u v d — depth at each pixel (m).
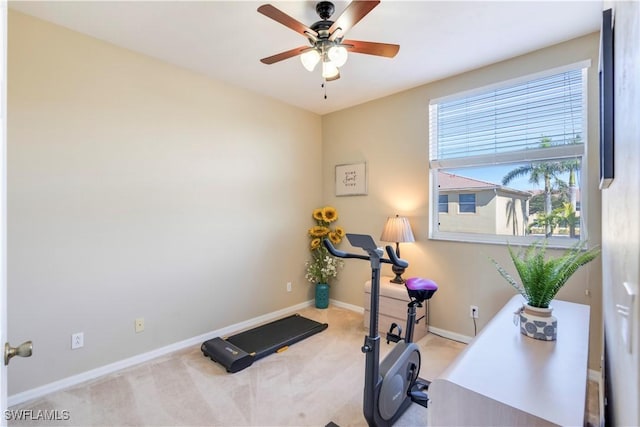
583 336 1.47
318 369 2.42
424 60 2.62
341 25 1.75
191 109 2.85
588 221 2.25
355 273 3.82
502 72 2.65
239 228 3.25
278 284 3.65
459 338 2.90
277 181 3.62
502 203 2.73
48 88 2.10
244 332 3.03
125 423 1.82
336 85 3.18
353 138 3.81
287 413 1.91
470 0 1.86
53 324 2.13
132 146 2.49
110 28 2.17
